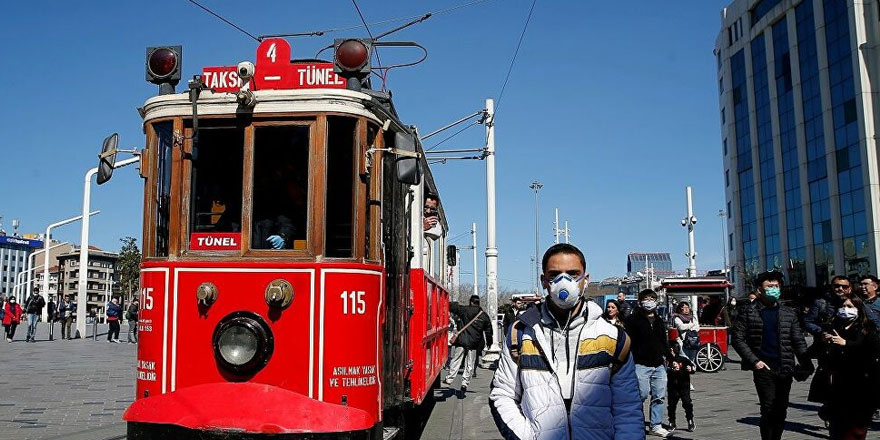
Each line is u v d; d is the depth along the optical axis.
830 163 44.09
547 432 3.54
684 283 22.70
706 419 10.97
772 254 51.16
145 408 5.41
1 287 127.06
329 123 5.93
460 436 9.69
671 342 10.00
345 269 5.76
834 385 7.03
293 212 5.86
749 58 53.72
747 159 54.53
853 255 42.47
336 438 5.27
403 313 7.24
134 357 19.97
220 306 5.68
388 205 6.68
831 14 44.19
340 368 5.63
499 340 23.94
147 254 5.89
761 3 52.12
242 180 5.86
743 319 7.52
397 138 6.14
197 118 5.89
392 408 6.70
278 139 5.93
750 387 15.18
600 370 3.64
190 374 5.63
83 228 28.77
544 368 3.65
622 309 13.85
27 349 22.78
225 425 5.19
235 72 5.96
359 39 6.11
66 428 9.09
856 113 41.94
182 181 5.88
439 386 15.01
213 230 5.86
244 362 5.52
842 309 7.00
